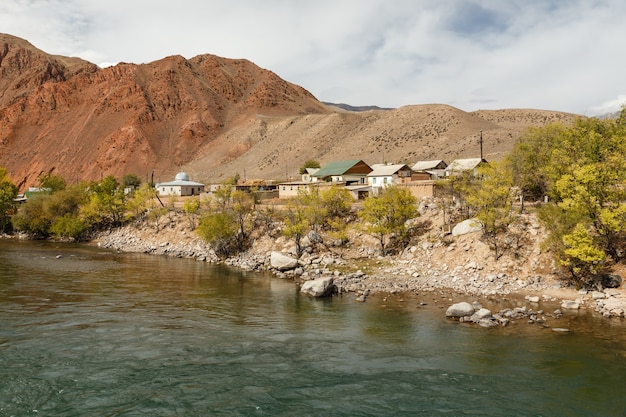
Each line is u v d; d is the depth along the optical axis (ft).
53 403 57.36
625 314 97.96
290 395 61.21
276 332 91.15
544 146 169.89
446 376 67.87
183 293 129.39
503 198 149.48
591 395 61.16
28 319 97.40
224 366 71.82
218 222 198.90
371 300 119.44
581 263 120.88
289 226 189.26
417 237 172.24
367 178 319.47
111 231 282.15
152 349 79.41
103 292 128.77
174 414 55.11
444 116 627.87
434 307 110.93
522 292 121.29
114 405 57.21
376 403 59.00
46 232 292.81
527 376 67.41
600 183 117.80
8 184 326.24
